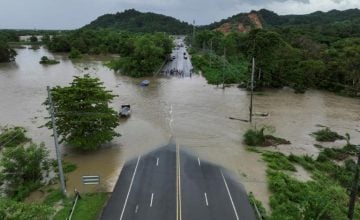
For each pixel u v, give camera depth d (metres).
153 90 83.88
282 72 86.19
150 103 70.62
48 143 47.38
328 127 57.41
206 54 145.75
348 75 82.12
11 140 46.59
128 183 34.59
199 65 122.25
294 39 127.69
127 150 44.75
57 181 35.66
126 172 37.47
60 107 42.00
